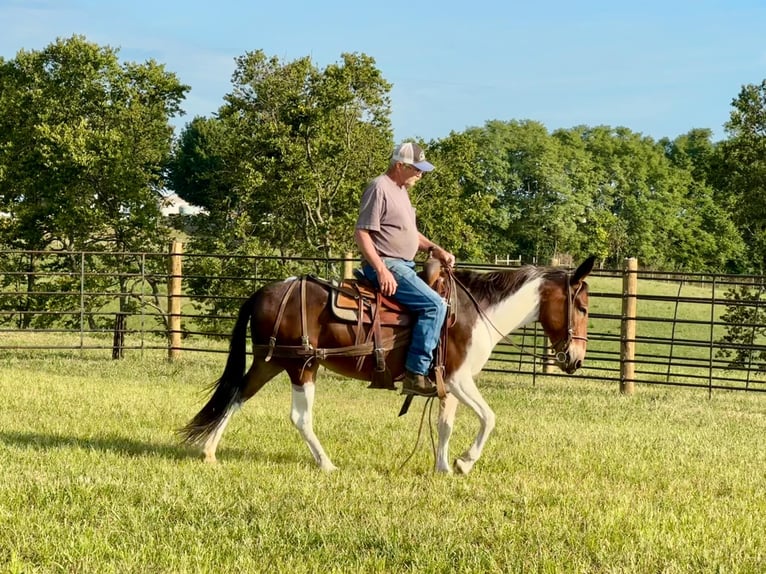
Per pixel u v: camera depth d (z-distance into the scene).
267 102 33.28
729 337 18.86
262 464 6.89
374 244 6.59
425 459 7.52
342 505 5.65
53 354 15.74
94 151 27.94
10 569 4.25
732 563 4.77
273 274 26.20
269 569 4.47
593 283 50.81
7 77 29.48
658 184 97.38
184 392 11.11
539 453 7.89
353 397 11.60
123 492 5.79
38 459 6.68
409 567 4.57
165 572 4.33
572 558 4.75
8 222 27.78
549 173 88.00
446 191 34.03
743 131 24.22
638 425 10.06
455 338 6.70
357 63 32.06
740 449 8.66
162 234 29.50
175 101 31.22
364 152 32.66
